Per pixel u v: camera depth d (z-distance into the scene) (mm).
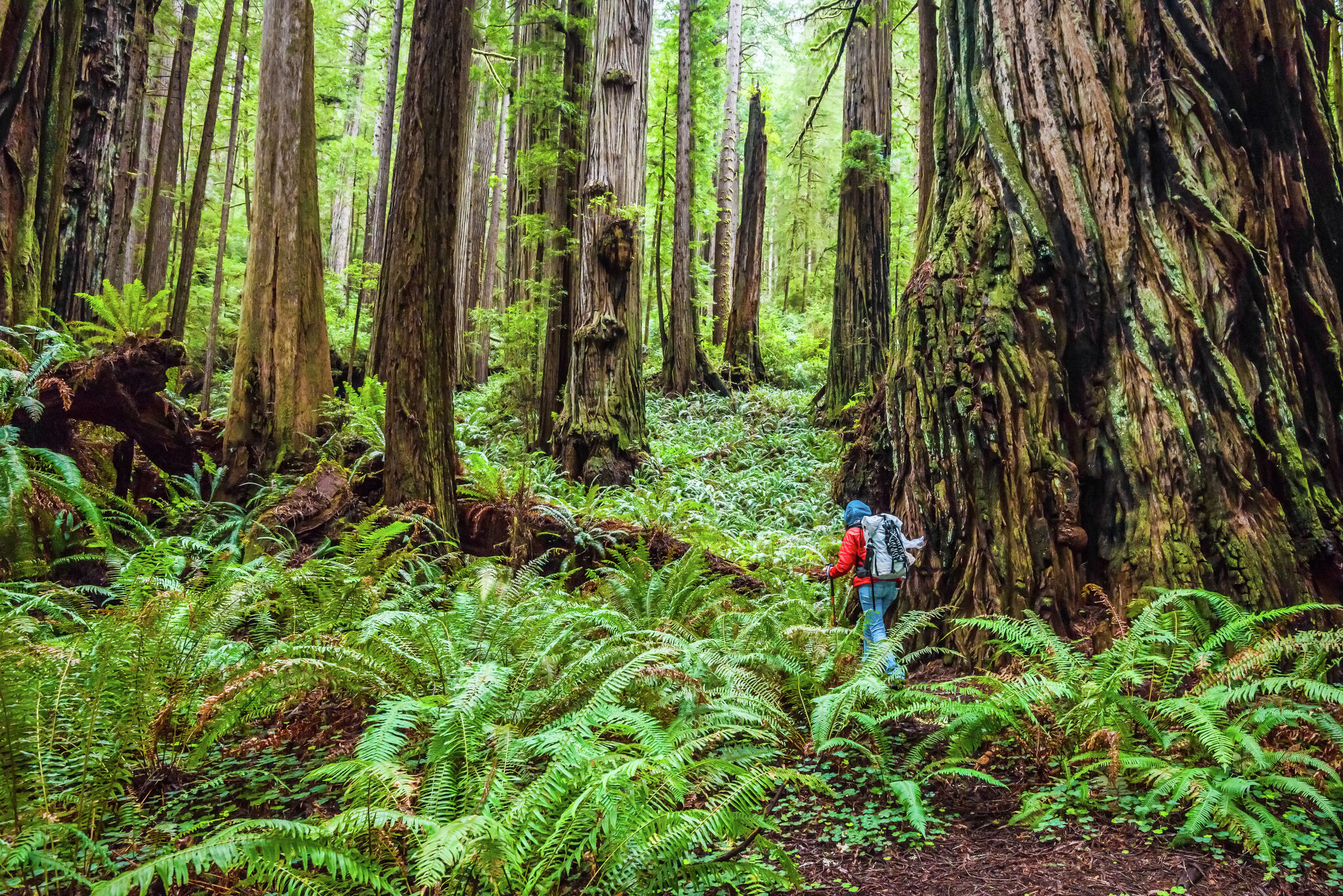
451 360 7523
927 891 2889
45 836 2713
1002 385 5152
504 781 2992
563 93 14234
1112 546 4902
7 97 7535
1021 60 5582
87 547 6387
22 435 6430
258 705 3973
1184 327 4926
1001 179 5508
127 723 3639
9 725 2996
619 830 2740
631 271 12477
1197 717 3258
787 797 3787
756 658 4586
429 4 7105
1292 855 2881
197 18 15625
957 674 4852
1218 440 4730
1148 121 5211
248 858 2373
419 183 7191
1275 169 5227
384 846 2836
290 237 8438
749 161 21312
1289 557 4523
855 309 14469
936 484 5273
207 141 12305
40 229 7906
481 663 4375
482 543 7719
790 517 10617
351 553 6082
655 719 3787
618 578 6125
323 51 22219
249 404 8219
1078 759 3559
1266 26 5230
